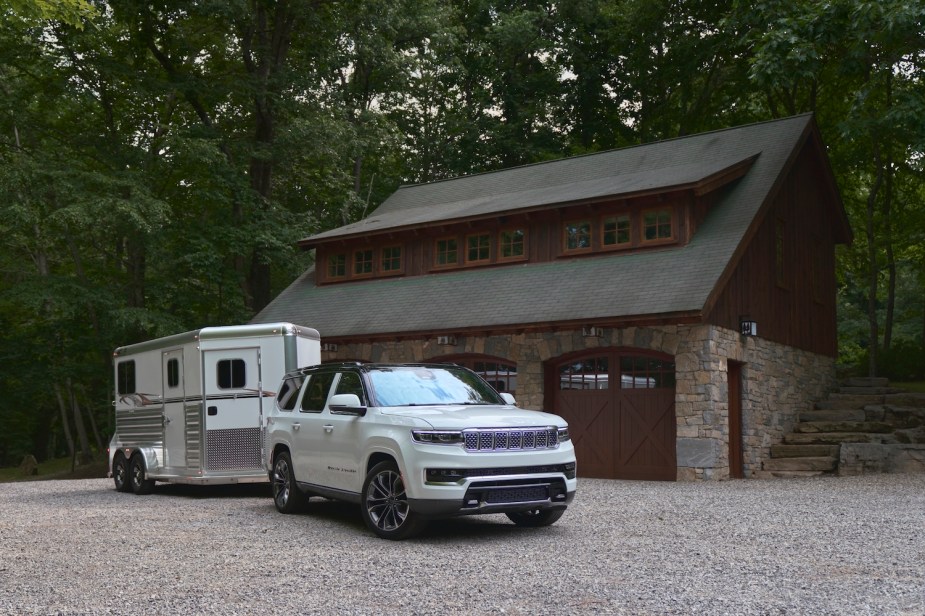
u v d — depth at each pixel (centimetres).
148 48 3052
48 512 1259
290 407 1179
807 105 3125
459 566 760
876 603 608
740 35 2909
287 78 2961
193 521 1104
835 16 1717
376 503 947
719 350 1734
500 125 3919
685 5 3244
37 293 2509
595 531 971
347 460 1005
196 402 1434
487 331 1966
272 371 1418
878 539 897
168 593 667
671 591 650
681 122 3381
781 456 1920
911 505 1193
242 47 3088
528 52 4066
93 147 2800
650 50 3469
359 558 808
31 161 2475
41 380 2905
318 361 1503
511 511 918
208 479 1410
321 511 1193
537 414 970
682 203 1914
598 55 4025
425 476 881
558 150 4003
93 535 992
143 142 2962
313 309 2414
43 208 2559
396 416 937
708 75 3253
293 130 2880
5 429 3938
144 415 1576
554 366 1953
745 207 1928
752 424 1867
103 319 2769
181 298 2869
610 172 2355
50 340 2930
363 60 3312
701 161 2186
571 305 1862
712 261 1780
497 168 4072
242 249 2820
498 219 2202
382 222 2506
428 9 3469
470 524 1036
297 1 2939
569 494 941
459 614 588
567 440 964
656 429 1798
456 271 2292
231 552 852
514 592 652
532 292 2000
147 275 3120
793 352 2117
